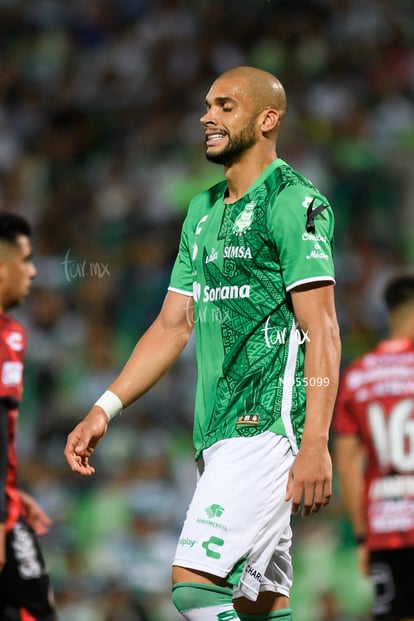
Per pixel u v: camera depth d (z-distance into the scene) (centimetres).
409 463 2048
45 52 6066
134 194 5100
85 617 3441
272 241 1434
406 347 2102
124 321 4488
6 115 5700
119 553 3591
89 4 6228
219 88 1491
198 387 1500
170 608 3484
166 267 4694
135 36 6047
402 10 5831
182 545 1395
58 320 4438
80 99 5756
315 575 3506
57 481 3803
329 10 5856
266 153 1492
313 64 5606
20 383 1739
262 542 1416
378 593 2042
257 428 1423
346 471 2105
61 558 3584
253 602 1503
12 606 1712
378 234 4800
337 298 4628
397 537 2027
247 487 1403
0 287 1795
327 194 4912
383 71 5569
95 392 4225
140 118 5597
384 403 2072
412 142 5209
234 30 5894
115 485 3791
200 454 1479
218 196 1530
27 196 5281
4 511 1667
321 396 1359
